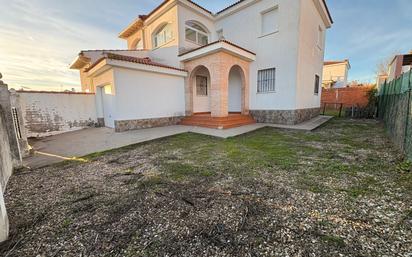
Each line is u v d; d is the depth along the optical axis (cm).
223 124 825
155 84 903
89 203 248
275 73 935
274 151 484
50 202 254
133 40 1437
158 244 170
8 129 375
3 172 304
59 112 876
